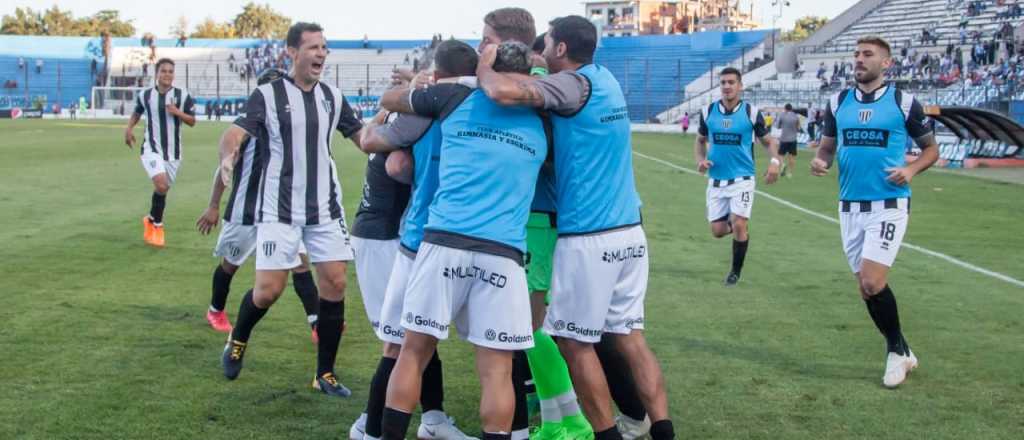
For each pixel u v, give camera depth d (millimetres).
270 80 6172
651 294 9133
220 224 13148
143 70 72188
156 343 6859
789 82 49375
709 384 6164
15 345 6684
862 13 53344
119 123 50688
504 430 4449
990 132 25828
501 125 4410
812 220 15273
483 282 4371
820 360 6785
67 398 5543
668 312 8344
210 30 116375
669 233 13453
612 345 5066
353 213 14625
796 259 11336
